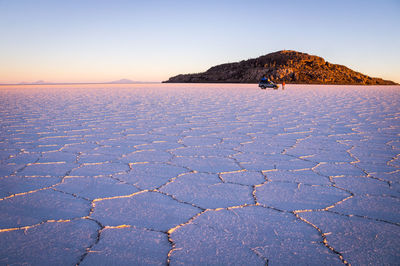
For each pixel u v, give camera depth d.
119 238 1.65
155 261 1.43
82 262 1.43
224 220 1.88
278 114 8.01
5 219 1.90
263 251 1.52
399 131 5.29
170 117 7.36
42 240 1.63
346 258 1.46
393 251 1.52
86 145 4.19
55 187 2.50
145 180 2.69
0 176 2.80
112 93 20.69
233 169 3.04
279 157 3.52
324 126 5.91
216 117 7.37
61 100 13.59
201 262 1.42
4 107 10.02
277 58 107.94
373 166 3.13
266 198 2.25
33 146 4.12
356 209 2.05
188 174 2.87
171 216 1.94
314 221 1.86
